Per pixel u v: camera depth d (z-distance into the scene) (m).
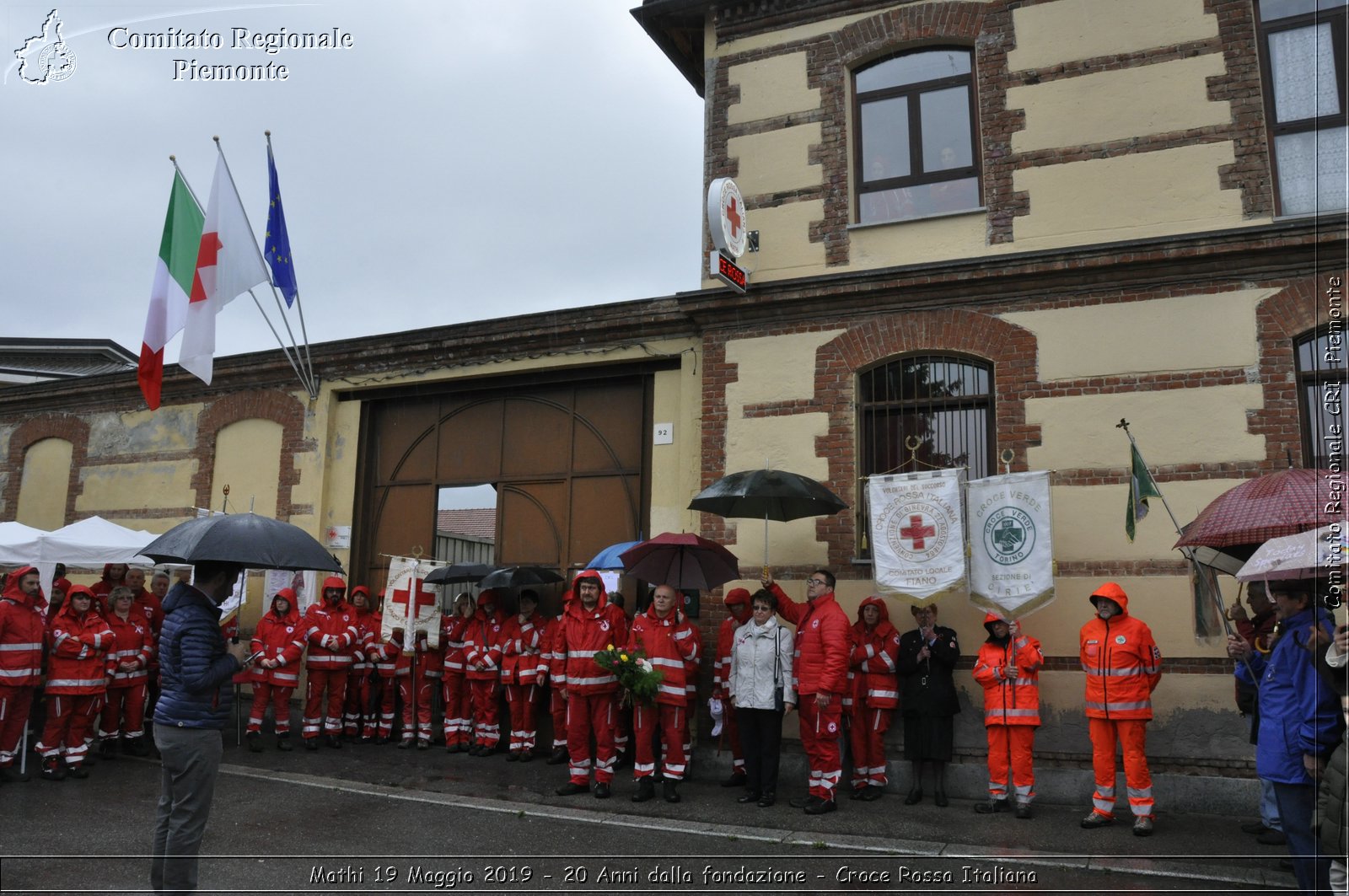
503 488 12.73
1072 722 8.90
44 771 9.41
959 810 8.51
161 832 5.73
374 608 13.32
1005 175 10.08
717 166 11.44
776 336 10.74
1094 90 9.84
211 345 12.07
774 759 8.62
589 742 9.15
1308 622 5.41
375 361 13.49
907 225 10.43
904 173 10.73
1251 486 6.80
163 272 12.57
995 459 9.73
